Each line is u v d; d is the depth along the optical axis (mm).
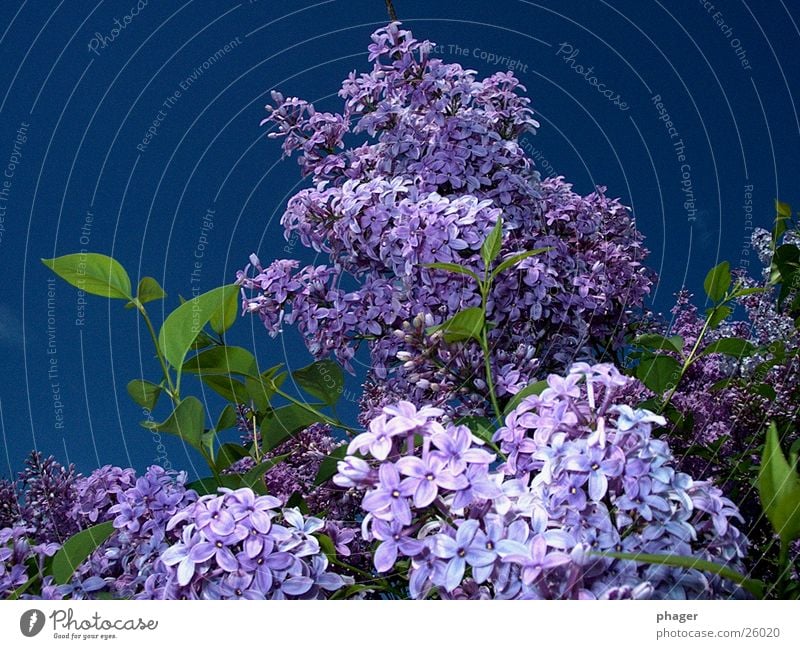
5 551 530
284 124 811
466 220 644
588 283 708
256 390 649
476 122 743
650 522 420
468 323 562
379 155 767
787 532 428
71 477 625
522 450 465
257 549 458
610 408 456
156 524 540
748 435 676
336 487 614
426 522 440
